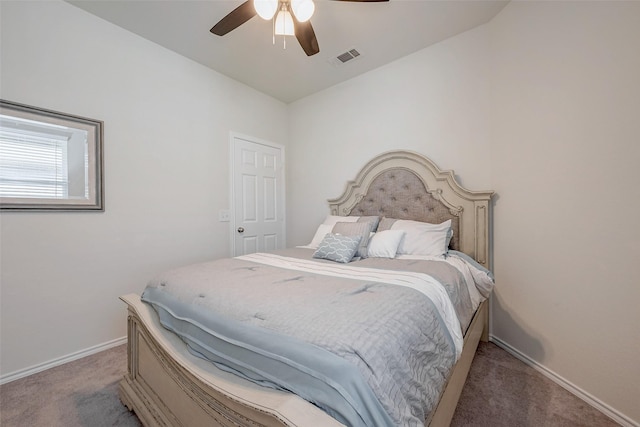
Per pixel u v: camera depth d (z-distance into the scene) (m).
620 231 1.33
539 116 1.76
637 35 1.26
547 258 1.71
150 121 2.34
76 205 1.94
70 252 1.93
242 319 0.95
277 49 2.46
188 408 1.03
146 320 1.29
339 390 0.65
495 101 2.11
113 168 2.12
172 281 1.38
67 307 1.91
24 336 1.75
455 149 2.33
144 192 2.30
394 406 0.69
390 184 2.64
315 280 1.32
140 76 2.28
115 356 1.98
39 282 1.80
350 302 0.99
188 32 2.23
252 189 3.21
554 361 1.66
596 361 1.43
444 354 1.05
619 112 1.33
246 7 1.62
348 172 3.06
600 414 1.37
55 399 1.52
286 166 3.65
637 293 1.27
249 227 3.17
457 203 2.26
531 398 1.49
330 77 2.99
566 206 1.59
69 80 1.92
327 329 0.80
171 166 2.48
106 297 2.09
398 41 2.37
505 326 2.06
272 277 1.38
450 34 2.30
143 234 2.29
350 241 1.95
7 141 1.68
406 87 2.61
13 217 1.71
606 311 1.39
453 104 2.34
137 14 2.02
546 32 1.70
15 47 1.71
